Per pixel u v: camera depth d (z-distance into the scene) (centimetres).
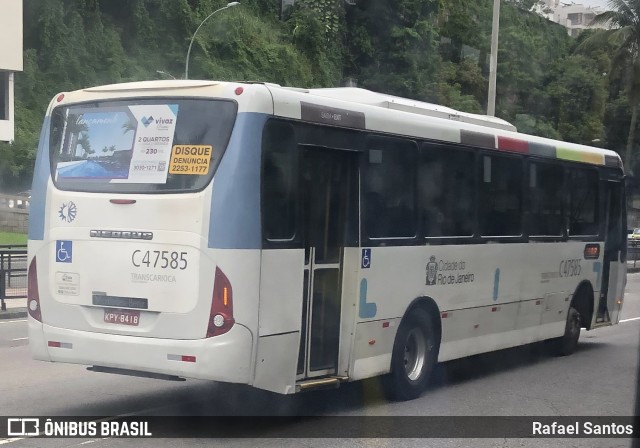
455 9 6394
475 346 1050
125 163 757
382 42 6059
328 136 796
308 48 6144
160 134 745
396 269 887
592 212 1358
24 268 1792
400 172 904
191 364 702
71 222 770
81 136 786
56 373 1024
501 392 998
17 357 1139
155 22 5981
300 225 759
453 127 994
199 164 722
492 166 1075
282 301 738
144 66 5825
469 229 1026
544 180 1205
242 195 706
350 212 830
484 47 6162
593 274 1354
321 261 800
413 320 926
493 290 1076
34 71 5388
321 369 803
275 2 6488
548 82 6216
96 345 745
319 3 6197
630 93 5119
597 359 1280
